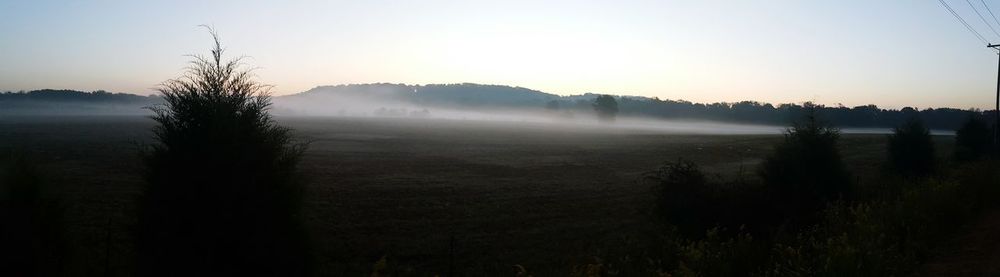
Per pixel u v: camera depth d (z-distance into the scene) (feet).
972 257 33.99
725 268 31.91
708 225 48.65
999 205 52.75
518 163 155.43
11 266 27.22
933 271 31.68
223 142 29.84
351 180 106.42
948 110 447.01
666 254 38.40
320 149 185.26
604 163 160.86
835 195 52.60
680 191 51.90
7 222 27.14
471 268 48.03
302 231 31.63
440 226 65.51
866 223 37.09
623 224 67.72
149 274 29.81
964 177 61.62
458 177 118.01
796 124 57.62
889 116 537.24
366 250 53.21
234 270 29.63
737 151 218.18
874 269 27.35
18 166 28.43
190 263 29.27
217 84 31.32
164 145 31.09
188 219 29.40
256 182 30.01
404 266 48.88
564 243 57.36
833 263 26.94
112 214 64.69
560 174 129.80
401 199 84.53
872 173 126.93
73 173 102.83
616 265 36.68
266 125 32.12
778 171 53.98
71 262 30.01
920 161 92.22
